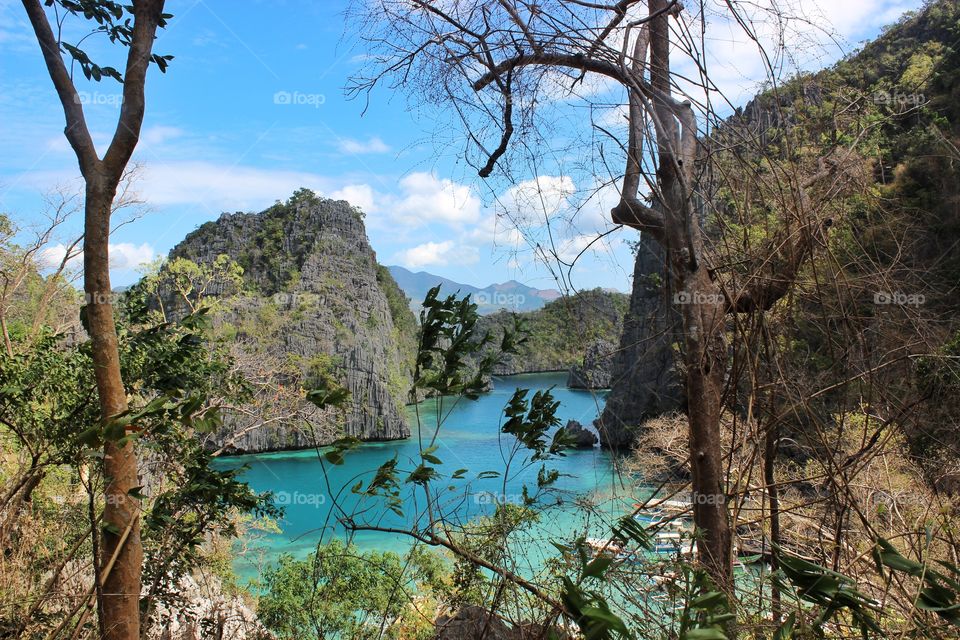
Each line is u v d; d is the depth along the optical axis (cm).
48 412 464
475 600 290
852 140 257
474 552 234
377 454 3391
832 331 250
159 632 543
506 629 259
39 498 623
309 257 7675
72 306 1324
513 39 269
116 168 349
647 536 195
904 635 169
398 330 8638
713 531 235
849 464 241
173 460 513
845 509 231
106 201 349
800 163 247
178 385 486
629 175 274
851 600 163
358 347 5856
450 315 238
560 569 205
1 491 543
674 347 278
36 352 478
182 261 2030
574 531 228
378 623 331
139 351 471
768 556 223
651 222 269
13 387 436
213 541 852
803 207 234
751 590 212
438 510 240
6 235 1250
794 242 244
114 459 353
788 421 250
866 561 232
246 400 623
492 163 286
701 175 262
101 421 249
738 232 256
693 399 253
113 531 347
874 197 263
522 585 208
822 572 169
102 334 347
